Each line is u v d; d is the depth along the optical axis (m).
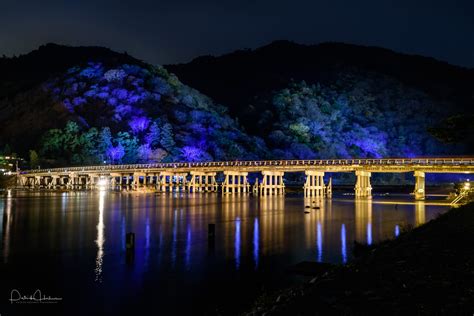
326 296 11.58
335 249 30.39
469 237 17.59
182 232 38.72
